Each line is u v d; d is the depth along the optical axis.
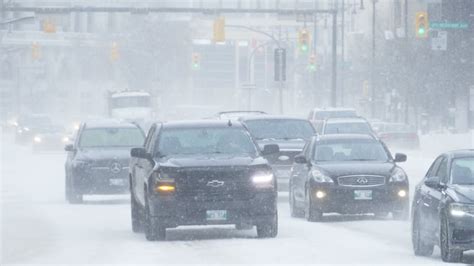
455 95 156.75
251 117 69.31
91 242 41.44
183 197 39.94
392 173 49.19
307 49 129.62
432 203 34.81
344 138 52.75
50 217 53.38
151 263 34.00
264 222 40.59
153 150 42.88
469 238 32.72
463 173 35.53
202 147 43.06
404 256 35.47
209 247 38.62
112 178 61.16
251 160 41.06
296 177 52.66
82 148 63.78
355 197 48.53
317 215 49.25
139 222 45.22
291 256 35.22
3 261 35.19
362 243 39.53
